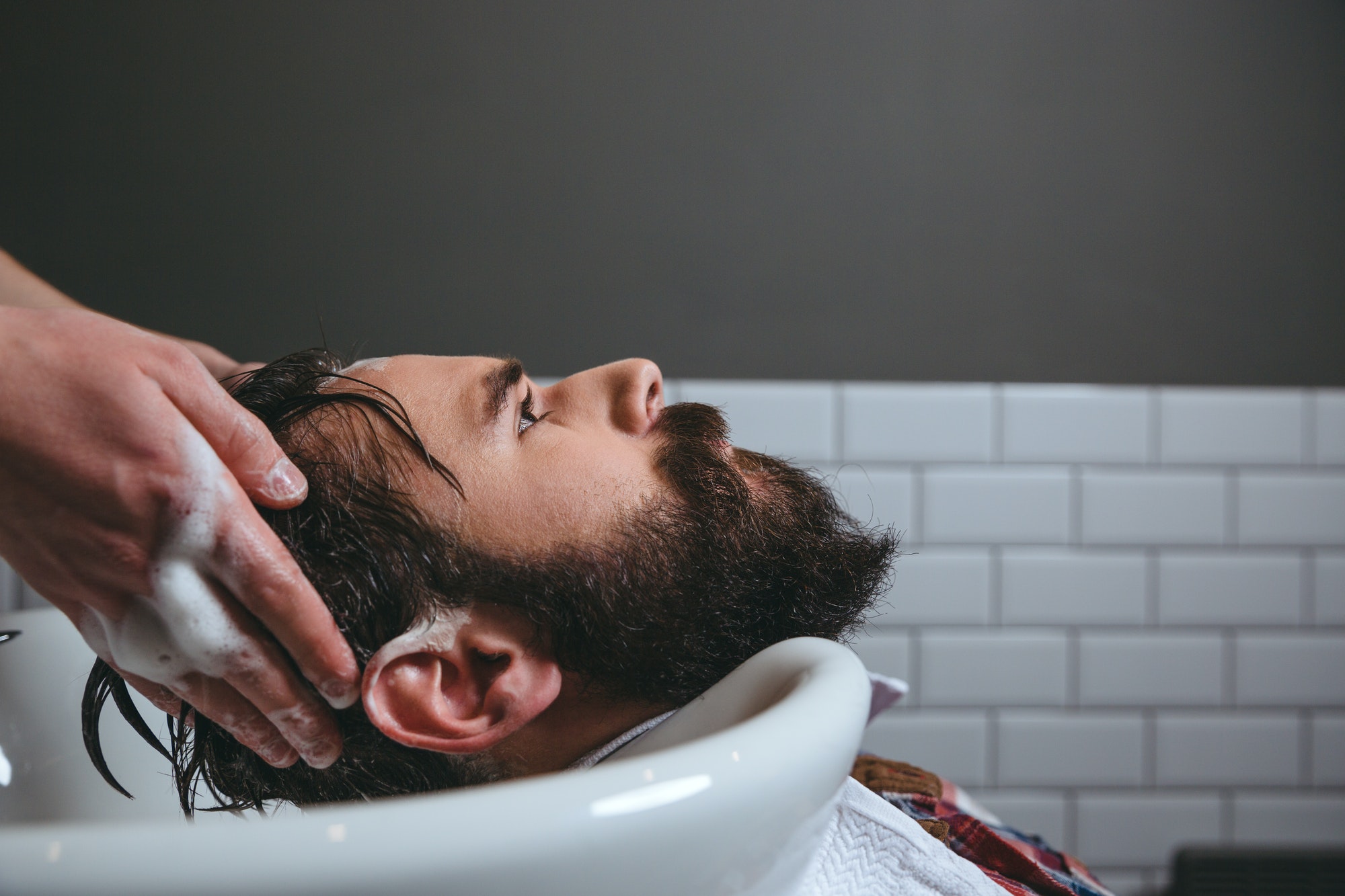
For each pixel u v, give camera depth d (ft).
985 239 5.15
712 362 5.14
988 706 5.22
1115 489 5.18
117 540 1.44
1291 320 5.20
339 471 1.82
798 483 2.19
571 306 5.08
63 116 4.82
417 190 5.00
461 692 1.79
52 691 2.41
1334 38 5.13
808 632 2.00
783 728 1.01
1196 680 5.22
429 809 0.78
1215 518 5.19
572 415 2.09
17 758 2.27
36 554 1.48
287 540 1.73
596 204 5.07
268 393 2.00
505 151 5.03
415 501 1.82
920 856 1.67
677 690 1.85
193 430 1.46
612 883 0.83
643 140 5.07
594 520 1.86
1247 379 5.22
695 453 2.03
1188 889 5.06
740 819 0.91
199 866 0.71
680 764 0.90
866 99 5.09
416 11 4.96
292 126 4.94
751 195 5.10
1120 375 5.20
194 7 4.86
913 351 5.17
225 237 4.92
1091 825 5.25
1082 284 5.17
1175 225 5.17
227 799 2.01
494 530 1.83
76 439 1.40
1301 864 5.07
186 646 1.53
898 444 5.16
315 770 1.89
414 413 1.92
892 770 2.58
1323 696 5.22
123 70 4.84
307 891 0.71
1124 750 5.24
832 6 5.06
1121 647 5.21
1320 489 5.19
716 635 1.89
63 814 2.29
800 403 5.13
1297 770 5.23
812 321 5.14
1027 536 5.18
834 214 5.12
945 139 5.11
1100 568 5.20
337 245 4.98
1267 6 5.12
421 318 5.03
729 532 1.95
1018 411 5.16
